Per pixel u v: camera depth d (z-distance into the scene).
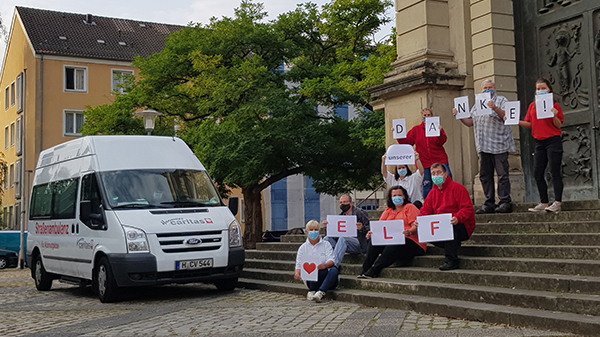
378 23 28.27
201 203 11.44
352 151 27.67
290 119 24.83
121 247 10.32
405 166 10.79
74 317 9.17
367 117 27.03
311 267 9.29
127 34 47.81
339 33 28.77
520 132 11.84
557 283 6.89
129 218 10.56
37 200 14.46
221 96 24.52
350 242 10.27
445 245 8.59
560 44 11.22
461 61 12.34
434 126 9.97
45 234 13.59
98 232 10.95
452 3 12.56
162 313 8.97
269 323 7.58
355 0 27.39
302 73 28.03
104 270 10.73
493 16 11.83
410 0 12.84
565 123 11.15
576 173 10.97
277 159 25.84
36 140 42.91
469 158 12.02
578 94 10.93
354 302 8.83
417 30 12.66
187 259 10.48
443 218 8.37
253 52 28.25
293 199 47.22
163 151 12.04
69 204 12.34
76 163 12.40
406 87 12.43
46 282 13.95
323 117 28.34
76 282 12.16
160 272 10.32
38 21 45.75
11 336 7.75
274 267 12.27
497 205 10.34
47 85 43.41
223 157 23.67
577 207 9.24
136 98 28.73
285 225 46.88
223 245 10.82
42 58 43.28
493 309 6.74
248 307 9.09
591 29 10.70
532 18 11.73
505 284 7.49
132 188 11.18
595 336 5.70
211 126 25.33
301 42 29.38
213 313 8.70
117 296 10.63
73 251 11.93
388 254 9.31
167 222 10.59
